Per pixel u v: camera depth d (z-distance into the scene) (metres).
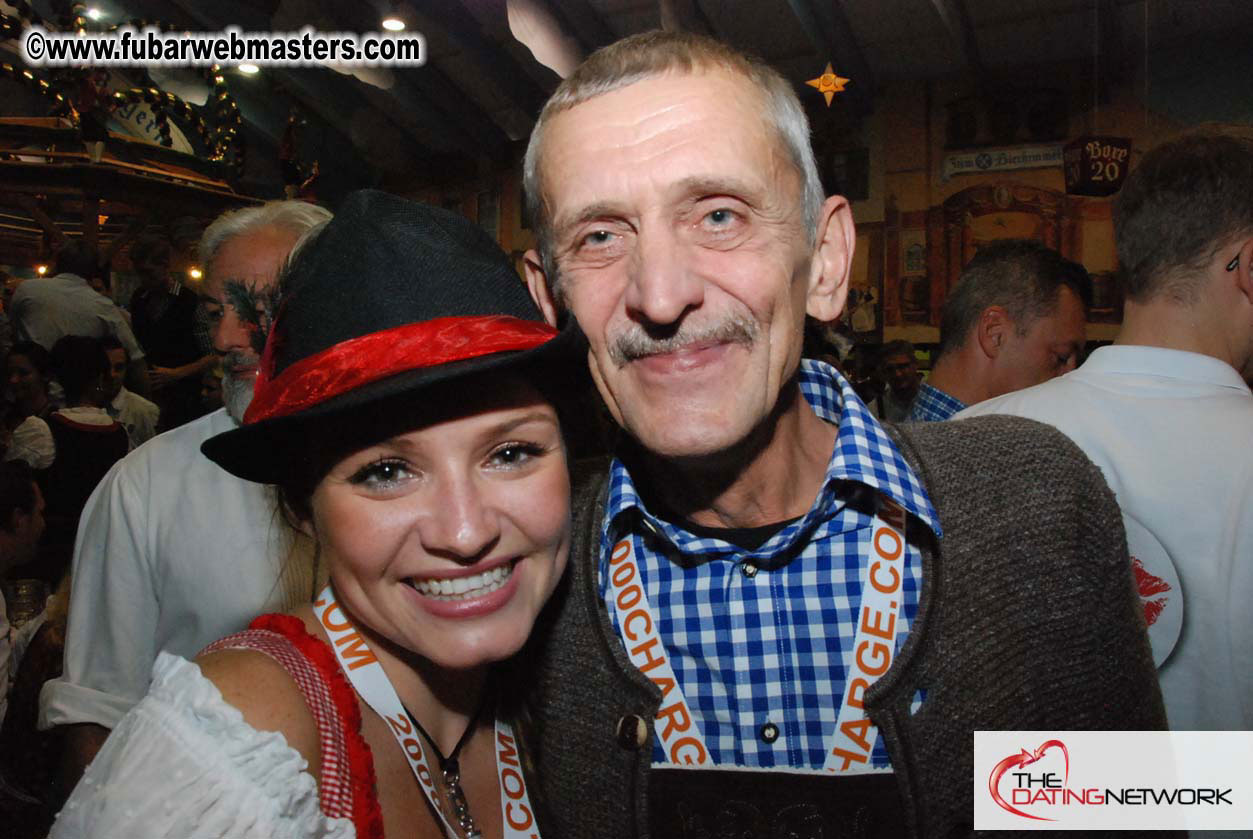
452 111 12.18
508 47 10.91
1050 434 1.20
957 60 10.09
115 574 1.56
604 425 1.35
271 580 1.45
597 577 1.14
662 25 8.59
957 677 1.03
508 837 1.07
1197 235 1.37
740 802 1.02
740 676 1.11
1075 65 9.83
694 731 1.10
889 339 10.79
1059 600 1.08
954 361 2.23
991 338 2.15
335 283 0.92
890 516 1.11
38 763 1.68
